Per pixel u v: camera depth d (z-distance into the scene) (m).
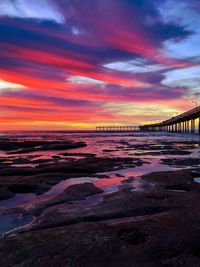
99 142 53.22
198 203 6.93
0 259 3.86
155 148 34.53
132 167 17.03
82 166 15.78
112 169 16.14
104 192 9.55
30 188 10.63
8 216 7.16
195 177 12.84
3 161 21.30
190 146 37.31
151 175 11.94
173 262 3.91
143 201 7.09
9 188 10.45
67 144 38.62
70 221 6.09
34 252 3.97
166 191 8.28
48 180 12.01
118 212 6.48
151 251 4.09
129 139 66.75
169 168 16.59
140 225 5.02
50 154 28.47
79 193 9.02
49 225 5.98
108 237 4.45
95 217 6.24
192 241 4.44
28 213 7.38
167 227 4.92
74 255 3.88
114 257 3.88
